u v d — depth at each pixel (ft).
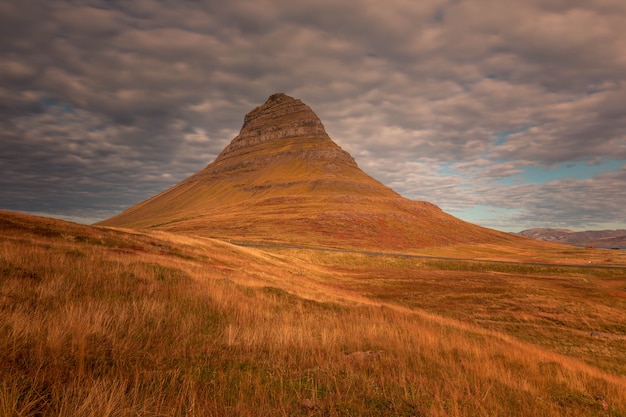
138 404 13.58
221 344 25.02
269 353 24.16
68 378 15.11
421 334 39.81
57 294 31.37
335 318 47.47
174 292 43.06
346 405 16.53
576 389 27.14
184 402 14.64
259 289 62.75
